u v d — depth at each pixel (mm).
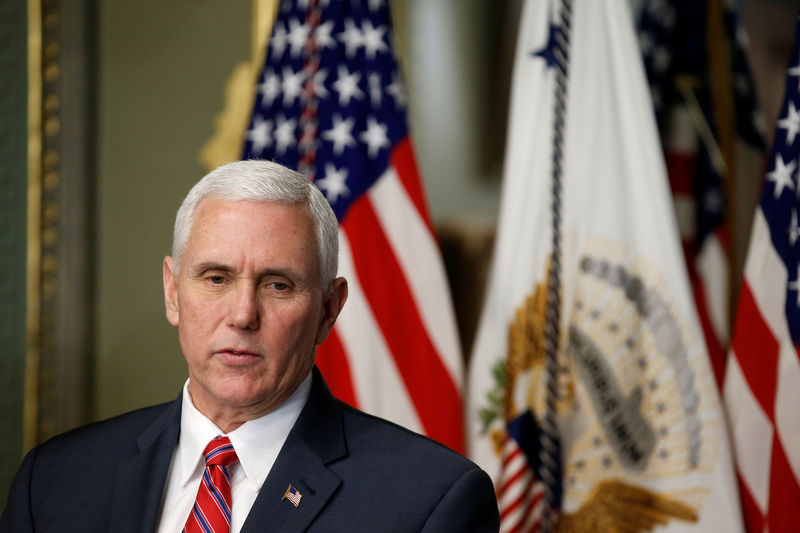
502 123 9234
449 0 9273
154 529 3773
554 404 7785
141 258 9391
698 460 7375
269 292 3717
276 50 8664
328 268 3922
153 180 9430
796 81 7367
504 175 8656
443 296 8148
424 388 7930
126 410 9320
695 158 9102
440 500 3746
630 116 8039
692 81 9156
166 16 9508
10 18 9414
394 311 8016
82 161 9367
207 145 9375
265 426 3855
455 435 7918
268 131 8484
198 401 3922
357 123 8320
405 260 8133
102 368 9352
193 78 9438
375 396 7863
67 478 4043
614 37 8180
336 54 8492
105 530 3816
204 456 3846
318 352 7938
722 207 9047
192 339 3705
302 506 3695
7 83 9383
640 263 7840
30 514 3943
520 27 9227
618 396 7672
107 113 9500
